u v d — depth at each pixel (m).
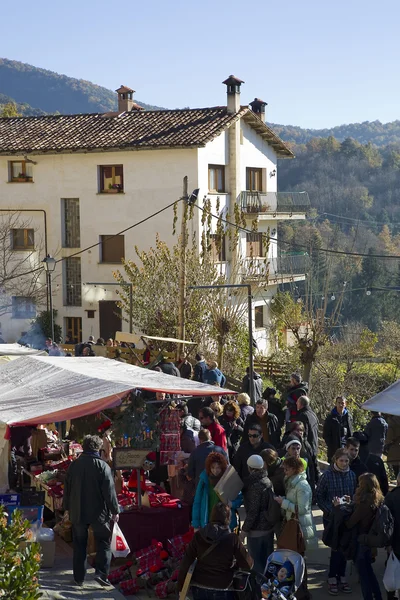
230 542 7.48
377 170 107.50
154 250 34.53
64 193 38.00
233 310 31.12
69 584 9.27
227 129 38.53
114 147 36.12
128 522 10.28
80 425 13.11
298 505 8.98
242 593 7.50
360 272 70.88
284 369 33.34
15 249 38.88
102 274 37.62
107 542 9.54
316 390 33.25
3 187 38.91
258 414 12.81
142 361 22.47
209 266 31.77
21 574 6.68
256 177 42.31
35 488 11.94
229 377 27.81
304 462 9.21
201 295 31.09
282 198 43.19
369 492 8.71
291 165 108.56
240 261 34.06
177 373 17.62
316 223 82.62
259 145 42.06
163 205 36.41
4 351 17.23
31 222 38.66
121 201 37.12
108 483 9.38
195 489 10.67
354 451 10.26
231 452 13.30
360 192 98.31
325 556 11.00
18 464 12.38
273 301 41.97
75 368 12.19
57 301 38.50
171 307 31.73
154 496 10.80
